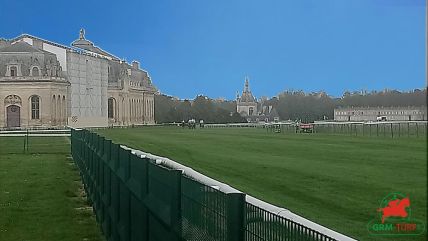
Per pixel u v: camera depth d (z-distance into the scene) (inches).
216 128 5413.4
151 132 4247.0
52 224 706.2
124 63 7091.5
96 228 682.8
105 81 6141.7
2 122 5275.6
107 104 6250.0
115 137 3265.3
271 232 213.2
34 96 5315.0
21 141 2893.7
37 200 899.4
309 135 2997.0
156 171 350.6
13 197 931.3
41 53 5418.3
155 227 354.9
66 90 5477.4
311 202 765.3
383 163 1309.1
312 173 1127.6
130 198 452.8
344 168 1215.6
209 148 2068.2
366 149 1774.1
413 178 1019.9
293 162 1387.8
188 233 288.5
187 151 1920.5
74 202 890.1
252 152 1793.8
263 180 1026.7
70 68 5551.2
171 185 311.4
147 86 7465.6
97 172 743.1
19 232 659.4
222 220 245.8
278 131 3944.4
